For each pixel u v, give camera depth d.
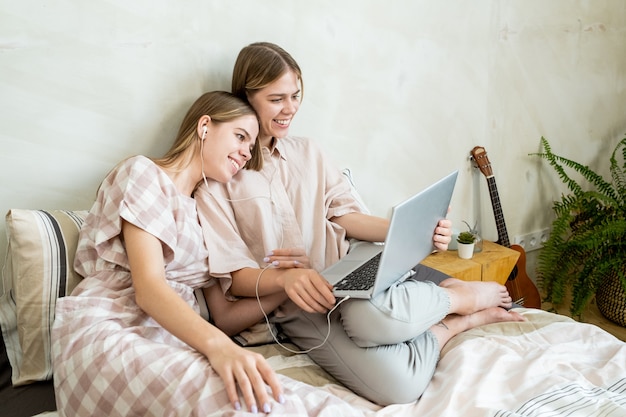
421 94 2.22
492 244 2.36
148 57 1.60
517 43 2.46
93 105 1.55
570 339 1.42
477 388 1.21
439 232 1.50
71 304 1.24
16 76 1.44
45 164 1.52
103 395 1.08
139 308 1.29
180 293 1.39
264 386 1.02
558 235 2.58
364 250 1.64
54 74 1.48
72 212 1.46
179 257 1.36
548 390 1.18
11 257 1.38
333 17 1.92
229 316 1.49
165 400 1.03
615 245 2.43
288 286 1.36
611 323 2.56
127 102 1.60
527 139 2.63
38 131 1.50
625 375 1.25
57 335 1.22
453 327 1.50
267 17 1.79
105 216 1.31
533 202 2.76
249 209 1.57
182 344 1.31
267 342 1.52
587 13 2.67
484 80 2.40
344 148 2.08
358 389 1.34
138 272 1.23
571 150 2.83
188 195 1.49
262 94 1.59
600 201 2.81
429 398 1.26
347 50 1.98
